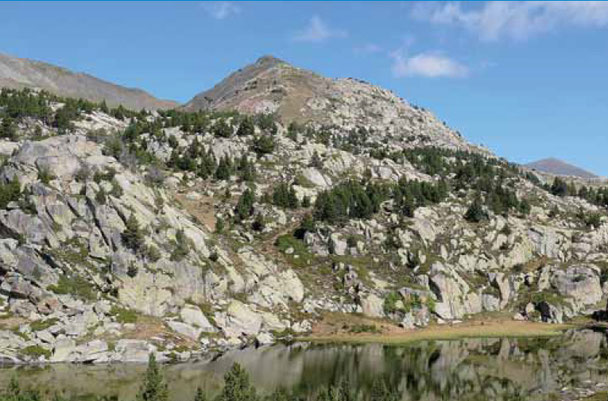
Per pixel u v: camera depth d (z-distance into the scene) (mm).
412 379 84250
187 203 160625
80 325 96375
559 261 173250
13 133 145875
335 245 151250
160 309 109000
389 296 140000
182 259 116438
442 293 145750
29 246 102062
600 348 113938
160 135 185250
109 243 110625
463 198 193750
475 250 166000
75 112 179375
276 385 76688
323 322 129750
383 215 169750
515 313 153000
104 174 119500
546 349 112625
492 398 74812
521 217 190625
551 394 77562
